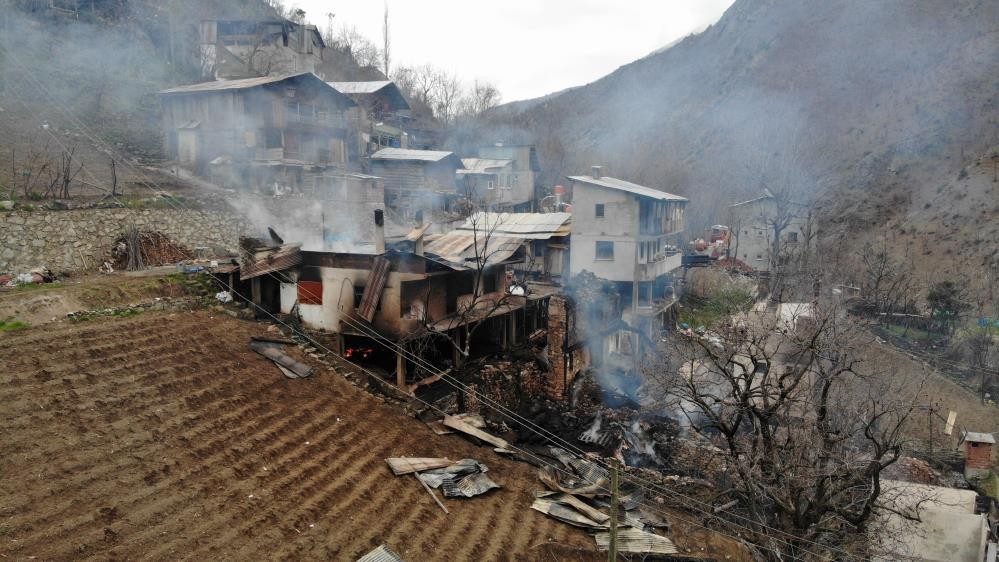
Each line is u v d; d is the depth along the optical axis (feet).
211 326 61.98
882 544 56.13
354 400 59.82
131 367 50.78
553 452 65.31
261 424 50.80
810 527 51.90
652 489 62.03
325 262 67.15
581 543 48.60
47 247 64.64
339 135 122.83
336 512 43.91
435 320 71.72
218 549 36.81
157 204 77.61
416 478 51.26
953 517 58.13
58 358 48.44
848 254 171.53
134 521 36.63
